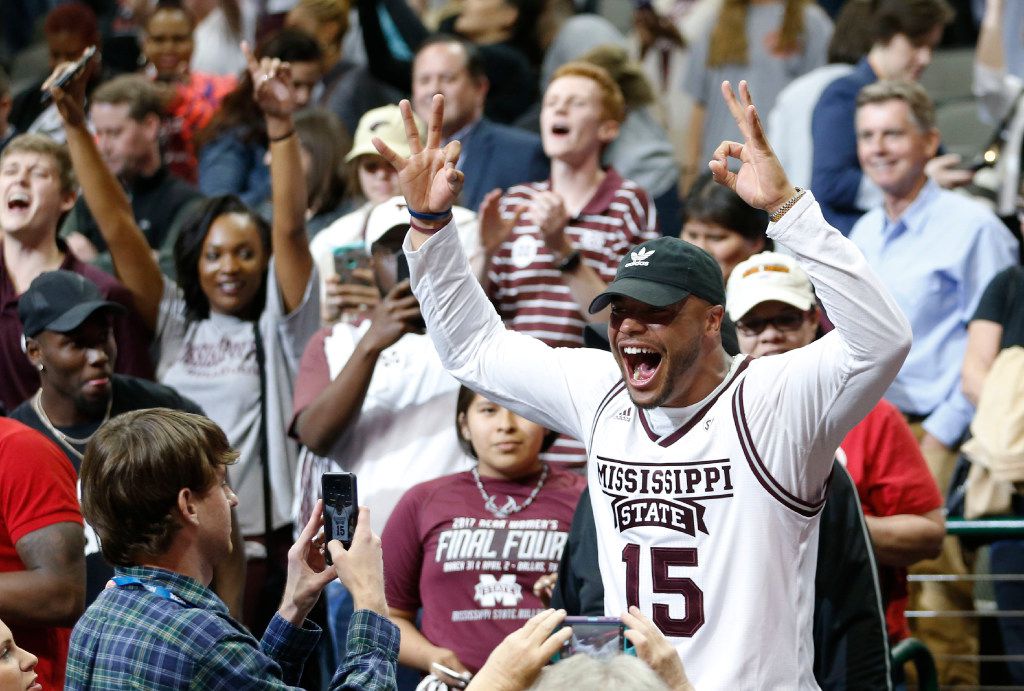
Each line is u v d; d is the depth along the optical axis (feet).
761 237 29.48
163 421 16.92
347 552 17.20
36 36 55.72
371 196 34.09
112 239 30.63
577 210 31.60
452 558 24.45
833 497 19.48
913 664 27.76
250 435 30.32
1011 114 35.81
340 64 45.73
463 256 19.86
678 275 17.79
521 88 43.80
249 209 31.78
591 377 19.33
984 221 32.94
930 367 32.55
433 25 48.57
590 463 19.04
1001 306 30.27
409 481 27.25
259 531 29.94
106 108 36.60
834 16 50.80
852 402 17.49
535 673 14.76
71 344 24.77
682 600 17.97
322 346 29.09
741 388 18.13
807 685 18.07
